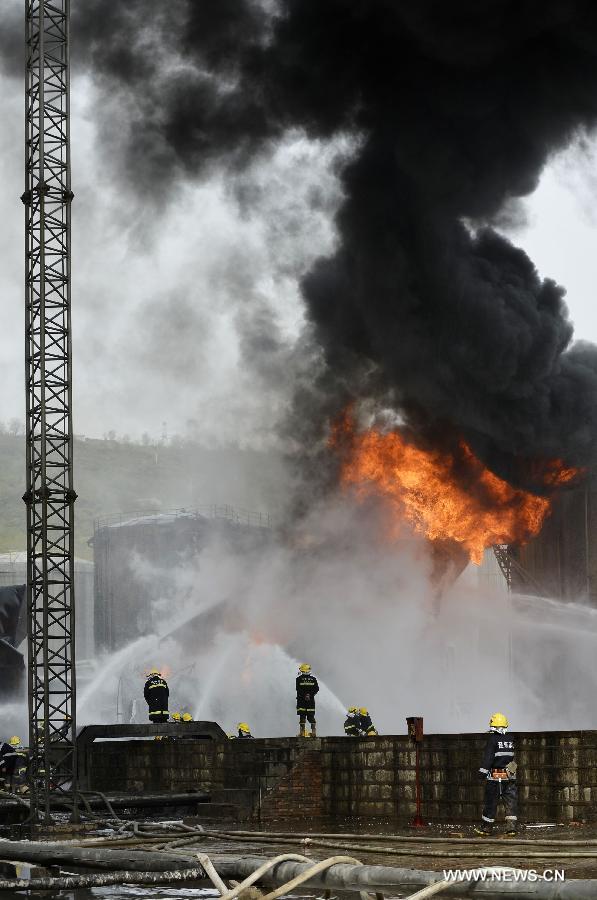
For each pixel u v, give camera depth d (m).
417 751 40.47
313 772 43.59
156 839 32.44
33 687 42.88
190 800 46.34
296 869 21.59
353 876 20.98
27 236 44.41
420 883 20.14
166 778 50.06
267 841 32.41
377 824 40.16
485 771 34.12
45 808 41.94
